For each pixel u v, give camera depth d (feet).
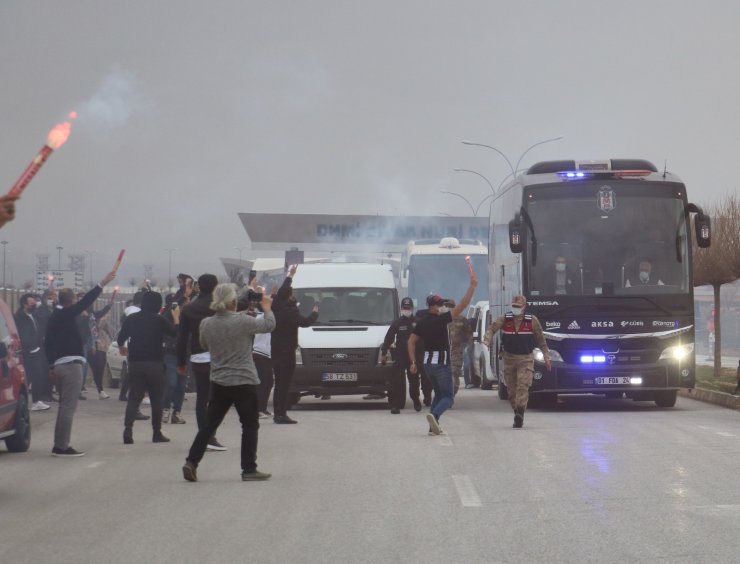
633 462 43.45
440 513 32.35
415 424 62.44
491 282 88.43
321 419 66.90
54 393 88.89
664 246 70.69
